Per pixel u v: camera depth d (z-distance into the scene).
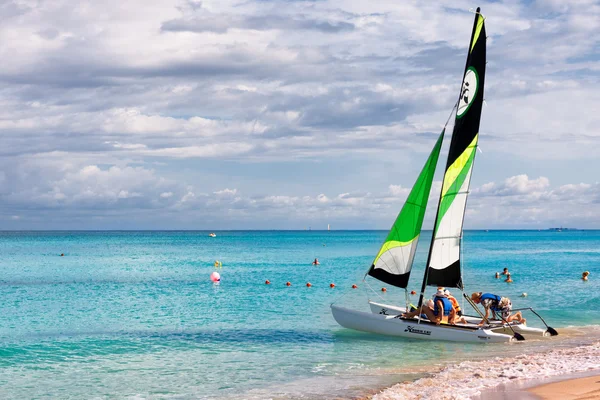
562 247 136.38
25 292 43.88
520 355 19.45
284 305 35.31
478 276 54.75
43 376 18.25
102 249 121.62
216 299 38.59
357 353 20.69
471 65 23.25
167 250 117.12
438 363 18.81
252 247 133.88
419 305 23.48
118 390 16.56
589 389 14.05
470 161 23.47
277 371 18.34
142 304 36.38
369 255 96.56
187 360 20.22
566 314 30.06
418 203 23.67
